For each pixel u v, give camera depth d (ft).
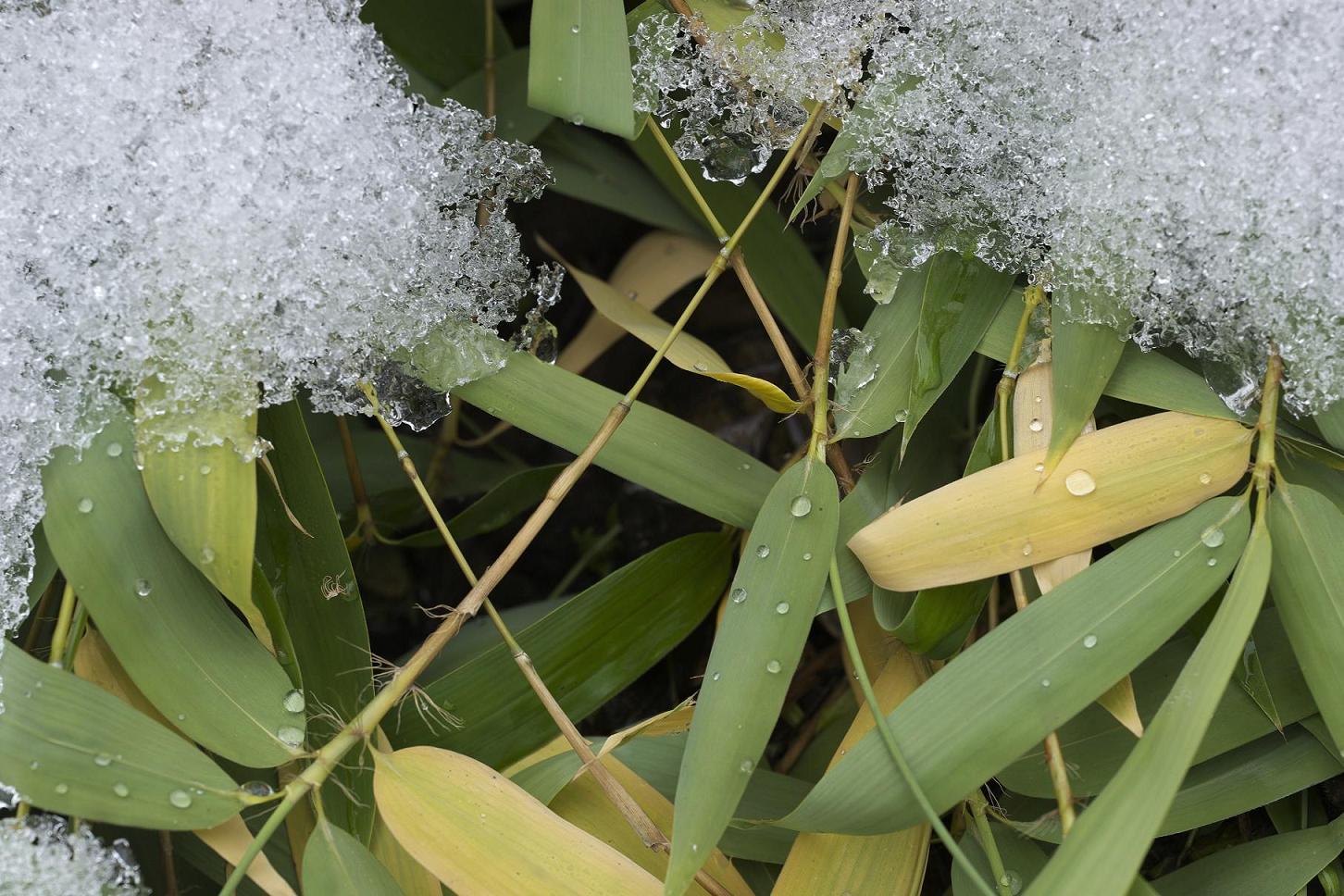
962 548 2.22
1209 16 2.26
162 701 2.19
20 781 2.16
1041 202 2.29
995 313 2.30
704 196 2.50
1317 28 2.25
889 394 2.29
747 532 2.40
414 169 2.31
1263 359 2.25
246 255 2.25
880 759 2.17
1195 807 2.25
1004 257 2.31
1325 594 2.19
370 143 2.29
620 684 2.35
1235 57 2.25
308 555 2.30
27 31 2.27
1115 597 2.19
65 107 2.26
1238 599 2.16
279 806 2.17
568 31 2.29
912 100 2.31
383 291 2.28
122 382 2.24
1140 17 2.27
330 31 2.30
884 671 2.29
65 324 2.23
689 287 2.76
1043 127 2.29
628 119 2.28
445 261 2.32
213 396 2.22
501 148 2.37
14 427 2.22
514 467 2.73
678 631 2.37
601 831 2.27
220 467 2.20
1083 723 2.27
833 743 2.48
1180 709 2.14
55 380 2.25
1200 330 2.27
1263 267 2.24
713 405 2.75
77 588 2.19
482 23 2.55
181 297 2.24
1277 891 2.25
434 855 2.18
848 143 2.31
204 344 2.23
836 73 2.34
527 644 2.34
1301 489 2.21
